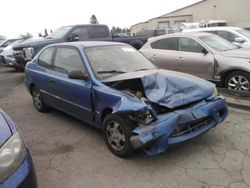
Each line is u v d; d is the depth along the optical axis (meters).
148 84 4.05
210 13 35.81
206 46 7.33
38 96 6.19
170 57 8.02
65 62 5.18
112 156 4.01
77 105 4.76
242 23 32.78
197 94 4.05
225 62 6.82
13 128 2.80
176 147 4.15
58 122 5.55
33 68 6.16
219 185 3.23
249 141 4.27
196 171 3.53
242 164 3.64
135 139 3.48
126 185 3.32
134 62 5.06
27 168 2.52
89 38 12.09
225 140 4.33
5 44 19.69
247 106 5.68
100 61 4.75
